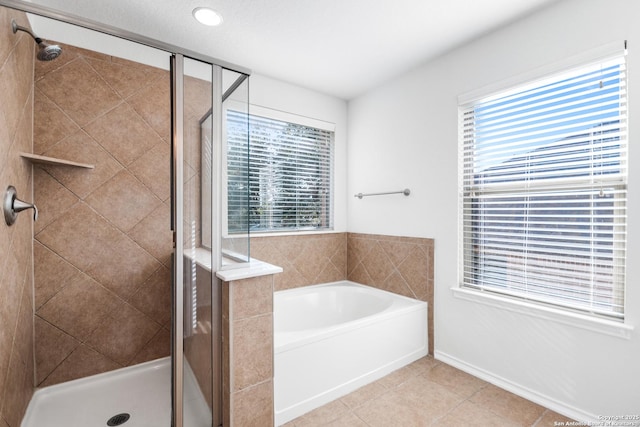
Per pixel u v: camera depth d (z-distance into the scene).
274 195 2.84
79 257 2.03
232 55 2.35
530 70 1.85
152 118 2.26
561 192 1.77
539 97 1.85
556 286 1.80
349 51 2.29
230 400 1.51
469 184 2.24
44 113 1.89
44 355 1.93
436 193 2.42
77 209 2.02
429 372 2.23
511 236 2.02
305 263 2.99
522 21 1.90
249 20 1.90
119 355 2.18
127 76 2.16
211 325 1.60
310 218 3.08
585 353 1.66
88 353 2.08
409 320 2.36
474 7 1.79
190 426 1.57
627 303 1.52
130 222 2.20
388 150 2.83
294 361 1.76
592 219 1.66
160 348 2.33
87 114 2.03
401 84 2.70
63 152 1.96
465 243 2.28
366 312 2.81
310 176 3.08
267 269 1.64
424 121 2.51
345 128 3.29
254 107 2.65
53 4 1.72
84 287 2.05
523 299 1.95
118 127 2.14
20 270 1.65
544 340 1.82
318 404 1.85
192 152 1.52
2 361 1.40
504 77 1.98
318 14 1.85
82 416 1.77
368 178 3.05
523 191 1.95
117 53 2.12
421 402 1.88
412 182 2.61
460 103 2.23
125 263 2.19
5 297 1.43
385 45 2.21
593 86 1.66
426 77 2.49
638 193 1.48
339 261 3.23
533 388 1.87
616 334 1.55
